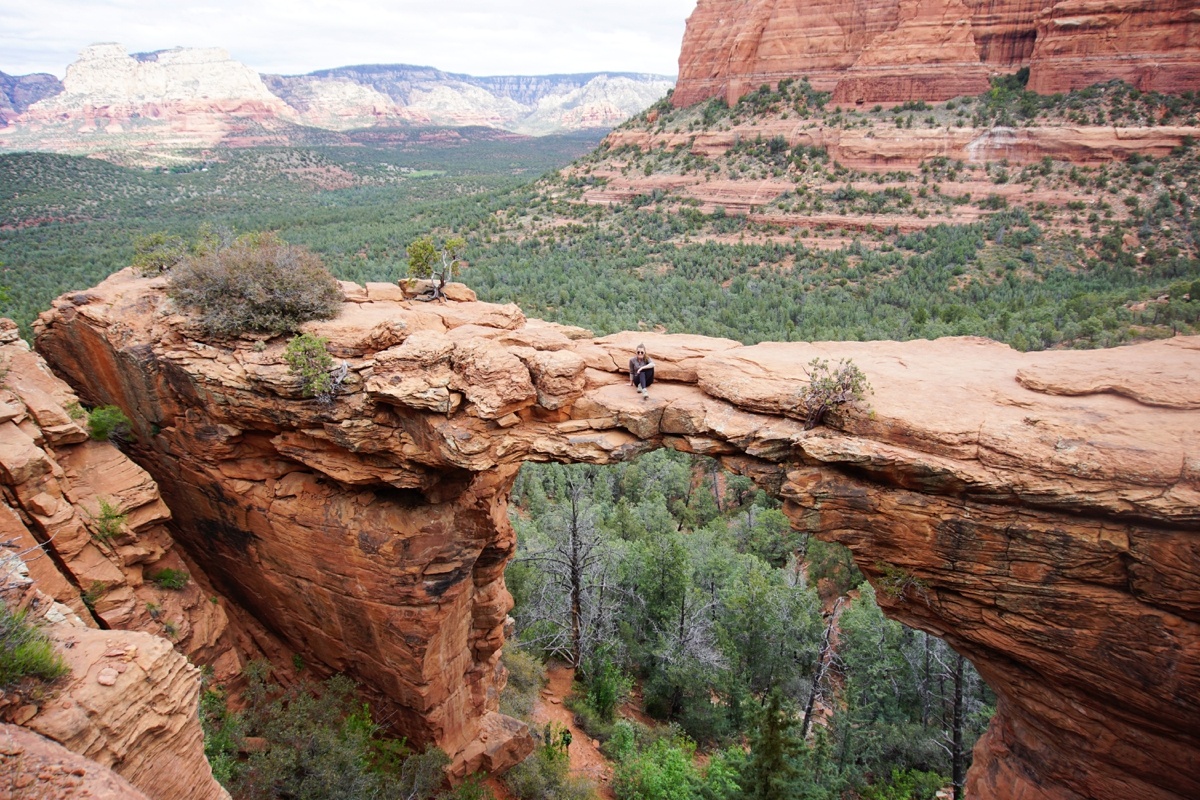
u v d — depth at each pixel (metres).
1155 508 11.66
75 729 8.80
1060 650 13.27
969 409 13.91
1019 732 15.36
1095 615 12.75
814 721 30.09
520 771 21.92
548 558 31.86
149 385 17.86
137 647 10.20
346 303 19.48
